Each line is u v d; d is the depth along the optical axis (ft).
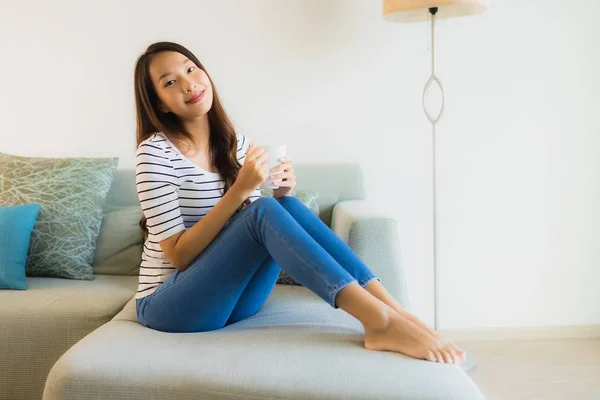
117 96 8.85
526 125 8.86
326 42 8.75
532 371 7.85
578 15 8.68
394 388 4.32
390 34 8.73
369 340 4.90
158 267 5.83
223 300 5.36
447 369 4.56
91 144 8.93
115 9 8.71
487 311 9.16
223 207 5.36
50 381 4.67
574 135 8.86
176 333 5.44
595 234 9.02
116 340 5.15
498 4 8.65
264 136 8.91
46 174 7.89
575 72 8.76
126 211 8.11
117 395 4.56
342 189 8.30
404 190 8.99
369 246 6.40
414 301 9.20
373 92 8.82
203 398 4.47
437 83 8.75
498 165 8.92
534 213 9.00
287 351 4.85
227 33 8.74
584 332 9.15
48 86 8.86
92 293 6.86
